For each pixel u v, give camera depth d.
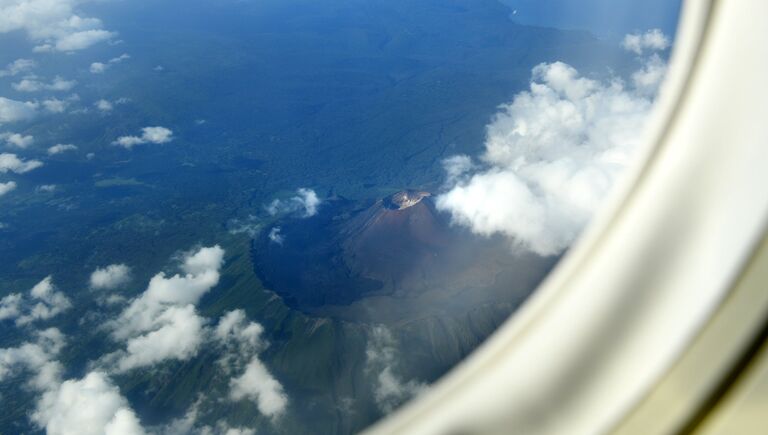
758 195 2.36
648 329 2.49
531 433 2.56
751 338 2.24
